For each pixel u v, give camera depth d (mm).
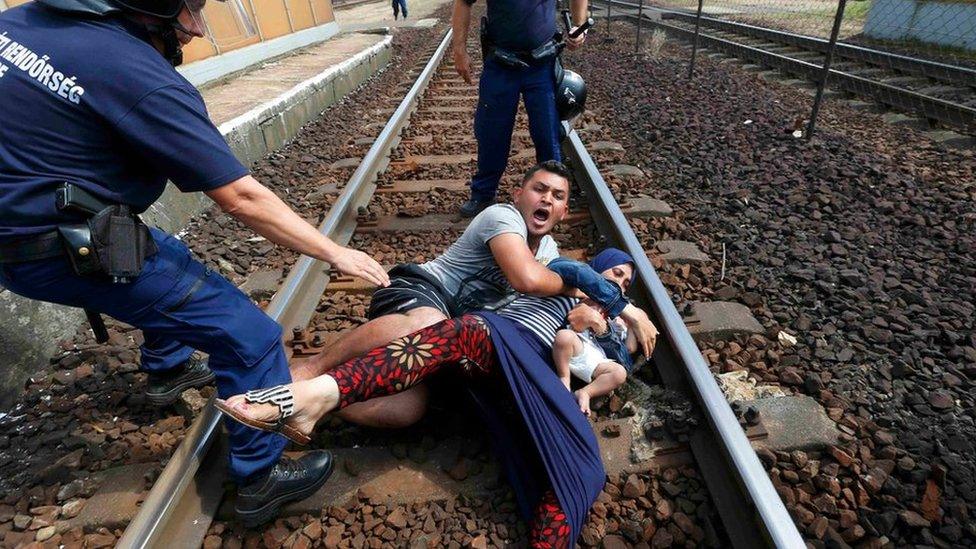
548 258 2744
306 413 1840
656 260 3484
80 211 1496
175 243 1826
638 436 2279
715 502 1989
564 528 1829
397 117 6383
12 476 2258
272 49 9836
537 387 2049
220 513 2053
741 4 18438
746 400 2428
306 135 6688
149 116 1441
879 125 6305
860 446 2203
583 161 4672
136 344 2965
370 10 26453
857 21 13797
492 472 2180
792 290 3211
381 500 2088
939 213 4043
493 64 3871
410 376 2004
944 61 9008
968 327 2840
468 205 4270
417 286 2490
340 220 3990
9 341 2660
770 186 4559
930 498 2012
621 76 9281
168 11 1499
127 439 2389
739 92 7836
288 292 3053
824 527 1911
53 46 1392
